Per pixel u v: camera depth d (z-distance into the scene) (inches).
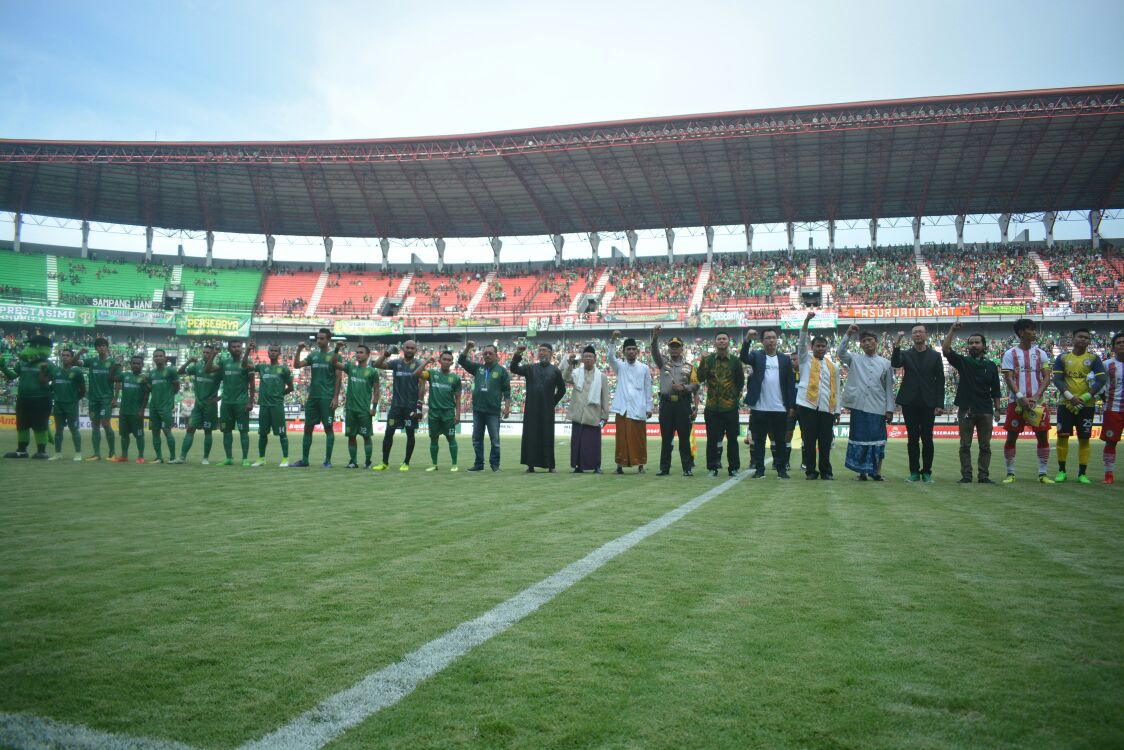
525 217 2037.4
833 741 80.0
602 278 2043.6
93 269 1975.9
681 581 153.5
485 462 614.9
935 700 90.8
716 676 98.6
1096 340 1604.3
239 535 211.8
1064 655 106.8
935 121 1418.6
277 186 1909.4
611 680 97.2
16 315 1718.8
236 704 89.6
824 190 1776.6
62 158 1708.9
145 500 296.0
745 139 1560.0
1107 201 1747.0
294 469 478.3
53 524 231.1
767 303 1820.9
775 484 390.9
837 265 1897.1
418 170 1807.3
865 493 339.9
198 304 2028.8
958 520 246.2
